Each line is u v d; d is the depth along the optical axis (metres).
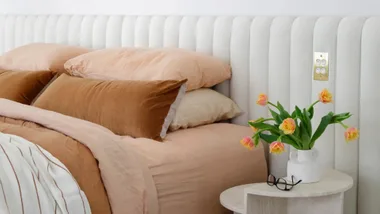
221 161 2.68
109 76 3.08
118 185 2.27
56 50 3.49
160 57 3.02
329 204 2.47
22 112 2.65
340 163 2.80
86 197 2.15
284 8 3.04
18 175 2.03
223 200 2.47
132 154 2.39
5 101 2.88
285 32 2.90
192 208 2.54
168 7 3.50
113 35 3.60
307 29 2.83
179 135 2.78
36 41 4.03
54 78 3.38
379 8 2.73
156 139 2.69
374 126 2.69
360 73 2.70
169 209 2.45
